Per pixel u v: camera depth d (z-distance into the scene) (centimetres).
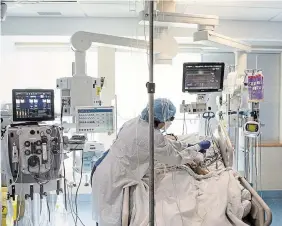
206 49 449
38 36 397
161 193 231
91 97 282
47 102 262
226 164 279
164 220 208
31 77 454
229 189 237
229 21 407
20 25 391
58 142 256
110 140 402
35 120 259
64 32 394
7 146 243
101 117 273
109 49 419
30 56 452
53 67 455
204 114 314
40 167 249
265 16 390
